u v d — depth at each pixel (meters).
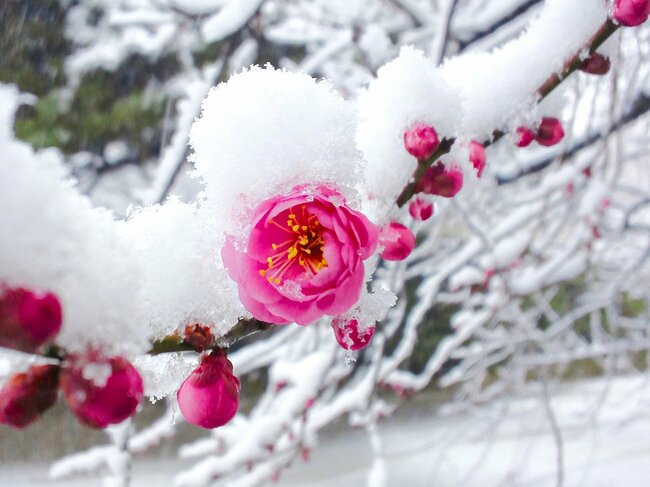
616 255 0.47
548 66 0.14
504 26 0.38
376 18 0.45
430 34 0.40
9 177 0.07
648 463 0.57
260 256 0.09
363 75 0.43
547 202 0.34
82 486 0.62
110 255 0.08
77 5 0.71
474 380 0.50
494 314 0.38
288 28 0.45
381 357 0.32
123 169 0.79
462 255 0.37
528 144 0.15
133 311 0.08
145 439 0.32
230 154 0.10
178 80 0.70
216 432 0.32
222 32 0.32
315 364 0.30
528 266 0.40
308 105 0.10
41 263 0.07
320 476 0.62
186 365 0.10
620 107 0.29
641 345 0.48
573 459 0.59
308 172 0.10
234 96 0.10
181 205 0.10
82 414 0.08
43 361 0.08
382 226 0.12
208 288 0.10
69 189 0.08
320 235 0.10
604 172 0.34
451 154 0.13
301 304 0.09
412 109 0.13
